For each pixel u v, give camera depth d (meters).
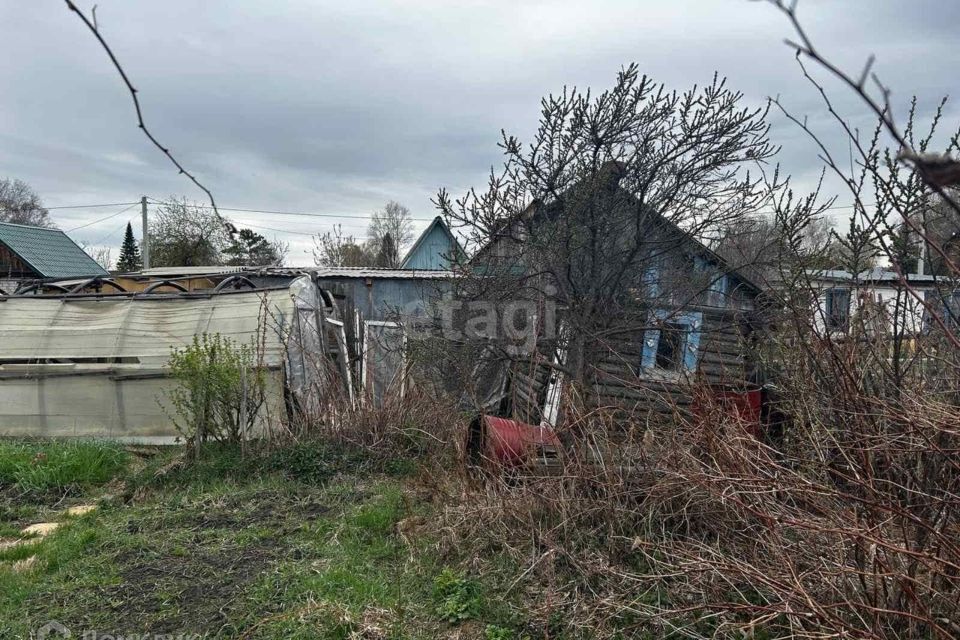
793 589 2.91
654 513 4.23
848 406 3.25
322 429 7.75
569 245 6.37
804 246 5.88
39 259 23.72
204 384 7.34
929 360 3.59
